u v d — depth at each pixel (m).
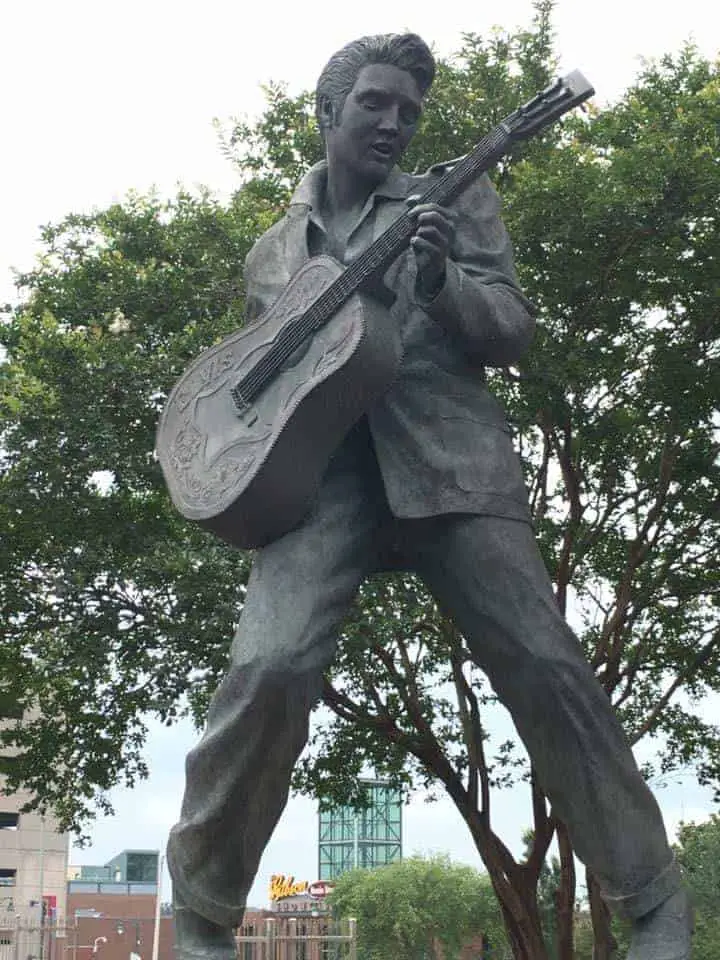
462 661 15.20
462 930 48.84
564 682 3.04
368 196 3.40
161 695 13.41
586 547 15.05
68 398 12.93
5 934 27.16
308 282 3.22
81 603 14.30
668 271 12.94
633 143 12.96
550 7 14.18
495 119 13.73
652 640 16.09
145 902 64.44
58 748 15.90
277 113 15.25
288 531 3.15
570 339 13.16
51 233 14.56
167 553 13.11
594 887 14.17
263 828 3.05
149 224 14.34
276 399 3.18
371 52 3.32
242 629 3.05
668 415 14.14
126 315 13.93
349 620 12.91
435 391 3.18
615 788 3.03
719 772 16.75
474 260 3.28
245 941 16.42
